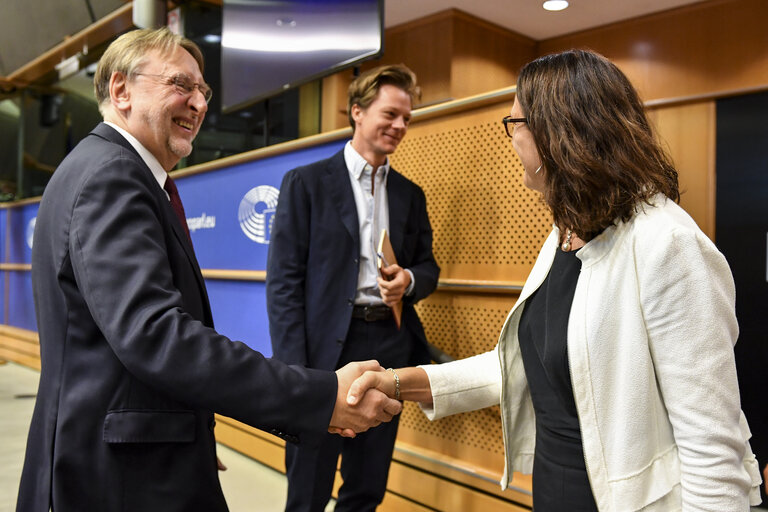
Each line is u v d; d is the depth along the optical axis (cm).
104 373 108
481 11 487
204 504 115
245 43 383
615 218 100
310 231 212
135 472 108
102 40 689
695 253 91
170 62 132
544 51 542
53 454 107
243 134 487
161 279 105
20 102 891
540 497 112
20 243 736
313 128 411
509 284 218
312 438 109
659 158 102
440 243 247
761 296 387
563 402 107
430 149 251
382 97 208
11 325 755
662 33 459
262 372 104
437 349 222
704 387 89
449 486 241
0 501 290
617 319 98
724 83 423
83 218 105
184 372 99
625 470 95
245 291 366
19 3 766
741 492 89
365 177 217
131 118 130
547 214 211
